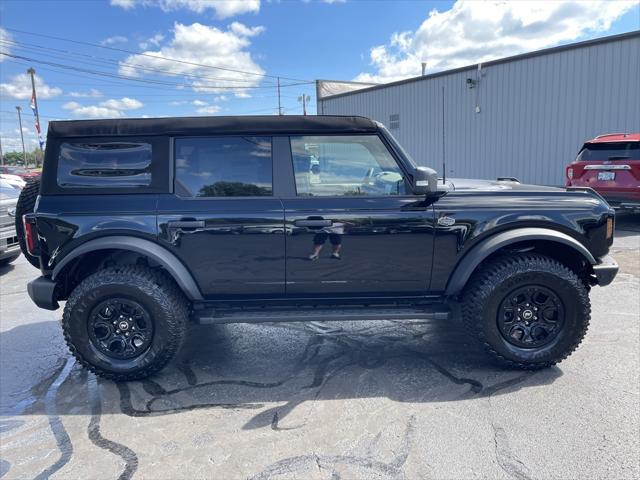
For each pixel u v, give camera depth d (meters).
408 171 3.41
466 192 3.49
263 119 3.42
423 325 4.55
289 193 3.41
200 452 2.61
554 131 13.41
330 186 3.45
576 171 9.01
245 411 3.04
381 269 3.42
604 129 12.29
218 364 3.78
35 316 5.12
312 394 3.25
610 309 4.71
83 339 3.37
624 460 2.43
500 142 14.95
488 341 3.39
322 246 3.37
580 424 2.77
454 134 16.47
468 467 2.41
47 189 3.36
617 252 7.10
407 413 2.96
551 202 3.48
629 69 11.62
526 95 14.00
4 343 4.33
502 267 3.37
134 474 2.43
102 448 2.68
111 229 3.30
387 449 2.59
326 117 3.43
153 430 2.85
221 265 3.38
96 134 3.37
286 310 3.53
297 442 2.68
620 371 3.42
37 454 2.64
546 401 3.04
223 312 3.51
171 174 3.38
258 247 3.36
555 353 3.40
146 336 3.39
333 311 3.48
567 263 3.71
